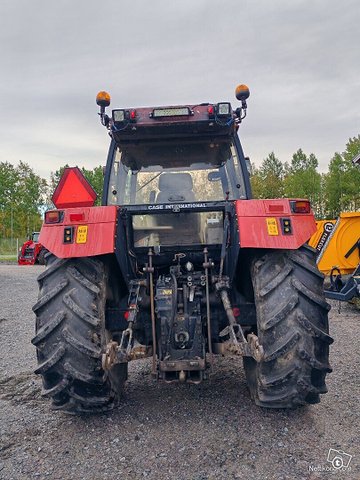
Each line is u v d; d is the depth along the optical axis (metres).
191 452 2.81
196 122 3.76
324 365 2.93
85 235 3.18
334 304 8.16
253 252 3.41
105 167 4.14
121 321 3.58
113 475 2.59
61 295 3.15
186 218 3.64
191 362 3.04
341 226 8.44
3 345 6.00
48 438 3.09
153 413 3.44
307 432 3.01
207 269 3.37
